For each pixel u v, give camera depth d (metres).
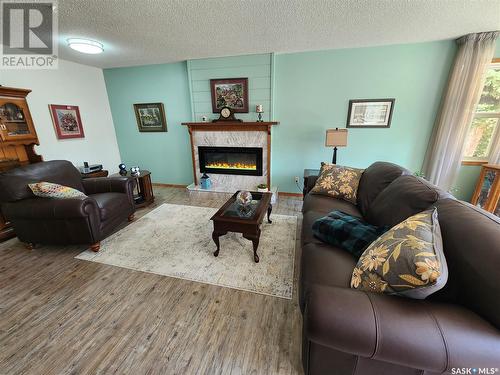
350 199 2.23
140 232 2.64
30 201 2.11
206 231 2.66
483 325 0.72
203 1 1.79
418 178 1.58
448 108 2.79
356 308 0.78
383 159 3.35
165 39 2.60
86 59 3.36
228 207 2.23
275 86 3.38
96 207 2.20
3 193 2.10
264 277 1.86
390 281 0.87
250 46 2.90
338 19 2.15
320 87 3.25
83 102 3.72
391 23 2.25
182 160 4.27
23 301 1.64
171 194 4.03
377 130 3.25
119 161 4.51
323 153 3.54
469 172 3.07
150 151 4.37
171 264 2.05
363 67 3.05
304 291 1.15
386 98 3.09
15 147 2.72
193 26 2.26
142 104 4.02
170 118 4.03
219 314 1.51
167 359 1.23
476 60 2.56
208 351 1.27
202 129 3.74
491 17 2.12
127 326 1.43
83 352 1.27
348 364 0.88
